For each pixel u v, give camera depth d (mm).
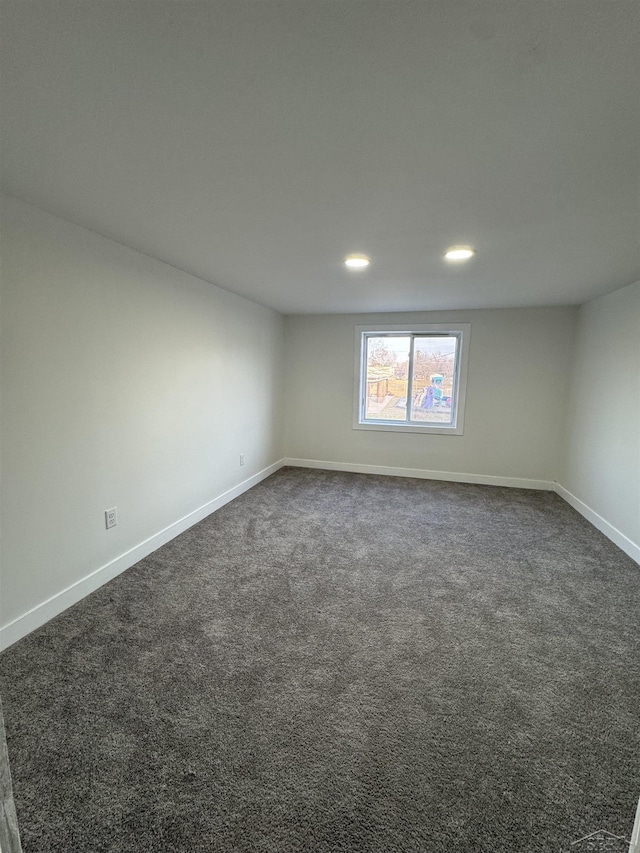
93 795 1183
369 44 850
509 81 948
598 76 921
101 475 2299
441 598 2264
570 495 3891
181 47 866
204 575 2473
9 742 1341
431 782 1237
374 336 4844
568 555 2809
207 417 3365
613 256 2330
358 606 2174
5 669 1666
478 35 820
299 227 1966
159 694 1555
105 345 2268
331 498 3973
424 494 4133
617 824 1124
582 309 3893
